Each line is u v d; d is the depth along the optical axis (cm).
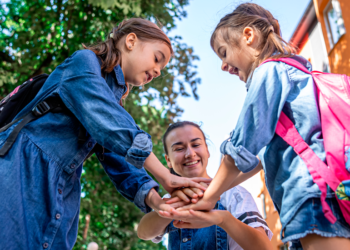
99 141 147
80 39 695
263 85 149
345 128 133
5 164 134
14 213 129
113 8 629
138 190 188
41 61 732
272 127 144
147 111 715
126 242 972
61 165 148
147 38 187
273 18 193
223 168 154
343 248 124
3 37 753
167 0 725
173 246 207
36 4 713
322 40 897
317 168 131
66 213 147
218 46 190
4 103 163
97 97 151
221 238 197
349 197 124
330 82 145
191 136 233
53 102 154
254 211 200
